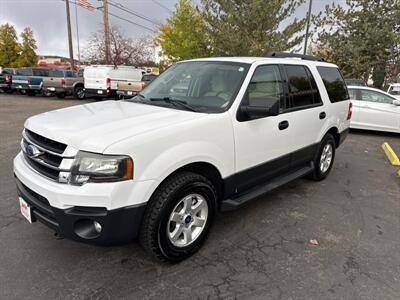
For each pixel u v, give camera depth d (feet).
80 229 7.36
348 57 57.26
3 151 19.98
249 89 10.39
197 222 9.34
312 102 13.97
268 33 46.68
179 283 8.18
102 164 6.98
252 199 10.93
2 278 8.11
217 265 9.01
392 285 8.38
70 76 60.85
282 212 12.60
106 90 53.06
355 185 16.14
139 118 8.59
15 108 42.63
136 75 59.00
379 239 10.76
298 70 13.35
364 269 9.04
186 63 12.76
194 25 61.57
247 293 7.89
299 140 13.09
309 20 52.13
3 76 65.72
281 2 46.09
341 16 55.72
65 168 7.18
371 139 29.19
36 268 8.57
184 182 8.39
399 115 29.48
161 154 7.78
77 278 8.25
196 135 8.57
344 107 16.87
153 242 8.18
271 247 10.04
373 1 53.57
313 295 7.91
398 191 15.47
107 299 7.54
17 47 113.29
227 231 10.98
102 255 9.30
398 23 51.57
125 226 7.47
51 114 9.41
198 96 10.61
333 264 9.23
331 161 16.84
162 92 11.60
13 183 14.35
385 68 57.47
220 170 9.50
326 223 11.80
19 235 10.13
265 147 11.08
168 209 8.20
